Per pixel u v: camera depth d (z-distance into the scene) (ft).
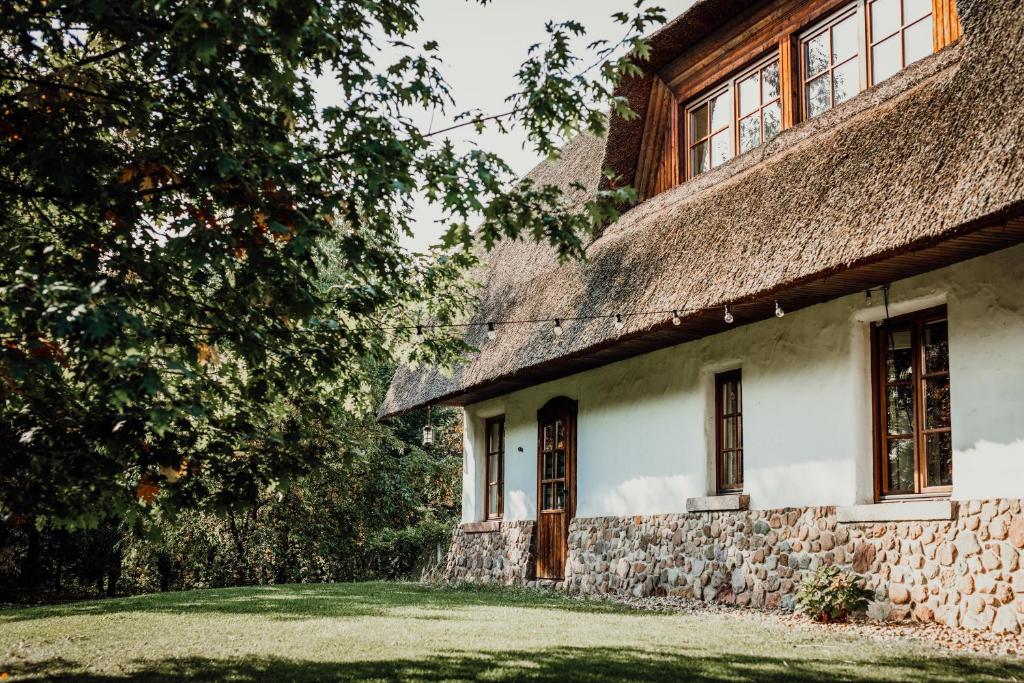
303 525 60.49
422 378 49.62
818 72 30.40
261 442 17.12
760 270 25.00
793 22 31.07
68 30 15.89
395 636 20.59
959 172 20.30
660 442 34.14
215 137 14.75
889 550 23.76
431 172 16.48
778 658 17.13
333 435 57.36
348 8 16.71
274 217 14.99
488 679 14.84
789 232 25.00
